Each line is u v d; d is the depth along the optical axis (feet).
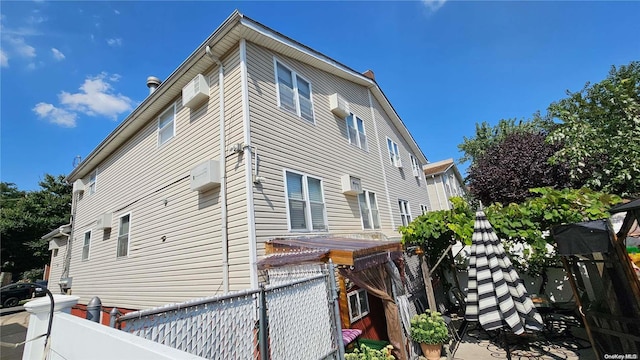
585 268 16.14
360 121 37.22
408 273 23.17
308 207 22.49
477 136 86.58
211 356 7.33
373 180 35.27
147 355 4.58
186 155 23.72
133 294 26.16
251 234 17.34
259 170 19.31
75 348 6.84
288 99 24.79
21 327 33.35
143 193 27.91
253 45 22.61
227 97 21.30
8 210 73.77
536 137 44.14
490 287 15.38
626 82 26.02
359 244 16.85
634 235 18.75
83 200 40.91
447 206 68.39
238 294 8.44
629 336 13.05
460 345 20.15
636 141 25.31
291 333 9.87
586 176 33.37
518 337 20.38
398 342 16.17
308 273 14.58
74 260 38.93
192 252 21.03
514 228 19.97
